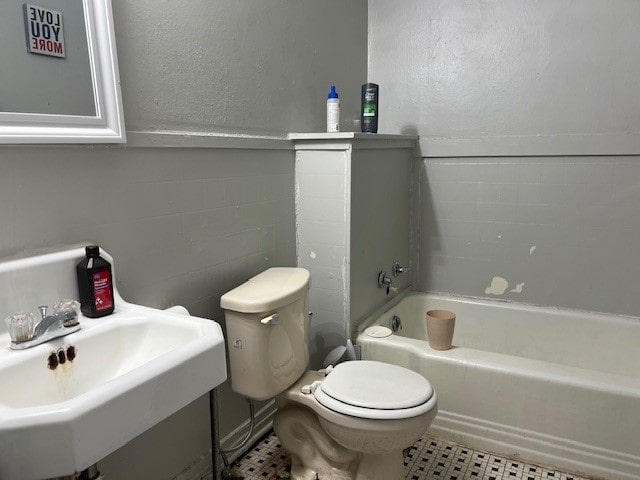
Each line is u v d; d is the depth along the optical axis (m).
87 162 1.27
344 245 2.07
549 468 1.80
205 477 1.75
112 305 1.26
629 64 2.18
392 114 2.71
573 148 2.32
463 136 2.56
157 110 1.46
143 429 0.91
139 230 1.43
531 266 2.52
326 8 2.29
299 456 1.72
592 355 2.37
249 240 1.89
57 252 1.21
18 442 0.76
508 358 1.91
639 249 2.28
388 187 2.43
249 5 1.80
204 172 1.65
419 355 1.98
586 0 2.21
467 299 2.66
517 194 2.49
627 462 1.67
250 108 1.84
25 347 1.03
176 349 1.02
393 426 1.39
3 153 1.09
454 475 1.77
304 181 2.12
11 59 1.09
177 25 1.50
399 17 2.62
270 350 1.55
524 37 2.35
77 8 1.21
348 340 2.08
